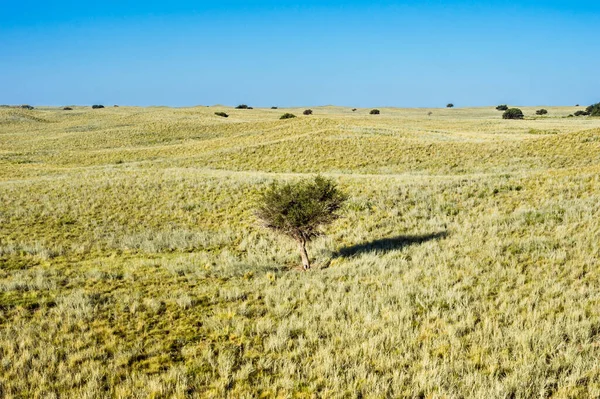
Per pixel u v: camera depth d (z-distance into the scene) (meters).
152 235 20.16
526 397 6.33
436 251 14.62
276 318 9.95
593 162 33.31
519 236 15.31
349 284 12.12
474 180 26.42
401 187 26.20
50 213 23.41
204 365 7.84
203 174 34.16
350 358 7.85
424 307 9.88
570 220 16.17
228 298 11.30
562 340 7.75
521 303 9.39
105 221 22.33
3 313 10.20
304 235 14.88
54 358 7.85
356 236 19.09
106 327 9.42
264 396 6.82
